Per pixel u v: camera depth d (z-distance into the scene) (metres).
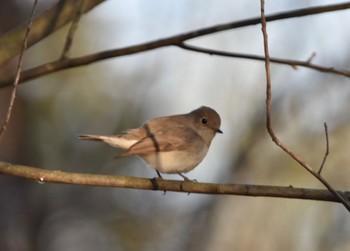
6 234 13.33
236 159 14.61
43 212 13.71
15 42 7.94
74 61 7.90
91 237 13.66
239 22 7.84
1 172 6.66
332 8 7.70
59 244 13.59
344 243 12.43
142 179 6.85
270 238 13.21
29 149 13.29
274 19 7.75
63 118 13.40
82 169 13.28
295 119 14.52
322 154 13.71
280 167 14.09
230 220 13.86
